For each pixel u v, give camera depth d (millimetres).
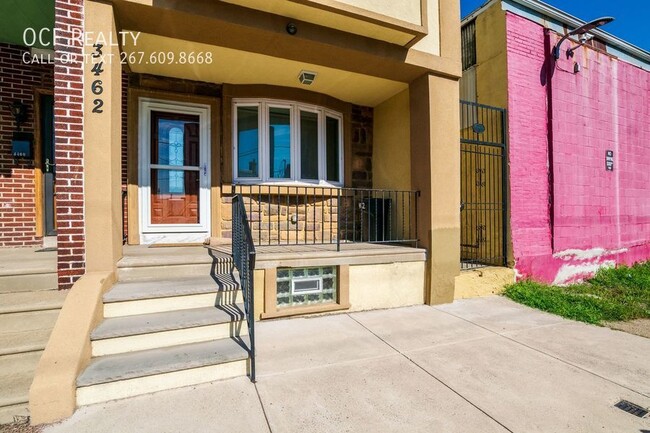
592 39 7023
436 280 4855
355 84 5422
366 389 2635
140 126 4840
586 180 6688
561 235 6250
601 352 3389
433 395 2568
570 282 6406
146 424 2170
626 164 7508
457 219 5020
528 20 6027
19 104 4684
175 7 3357
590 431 2178
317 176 5891
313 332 3764
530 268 5848
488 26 6070
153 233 4914
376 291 4621
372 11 3947
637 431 2184
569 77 6469
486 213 6031
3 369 2436
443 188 4906
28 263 3344
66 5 3086
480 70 6211
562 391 2648
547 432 2162
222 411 2324
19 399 2234
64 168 3066
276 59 4496
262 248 4848
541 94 6121
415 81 5109
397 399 2508
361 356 3199
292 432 2127
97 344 2674
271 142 5535
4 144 4664
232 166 5301
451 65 4914
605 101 7105
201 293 3305
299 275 4293
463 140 5301
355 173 6398
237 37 3871
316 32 4000
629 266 7461
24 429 2109
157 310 3154
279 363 3031
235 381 2717
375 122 6480
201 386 2635
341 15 3820
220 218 5215
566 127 6375
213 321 3016
